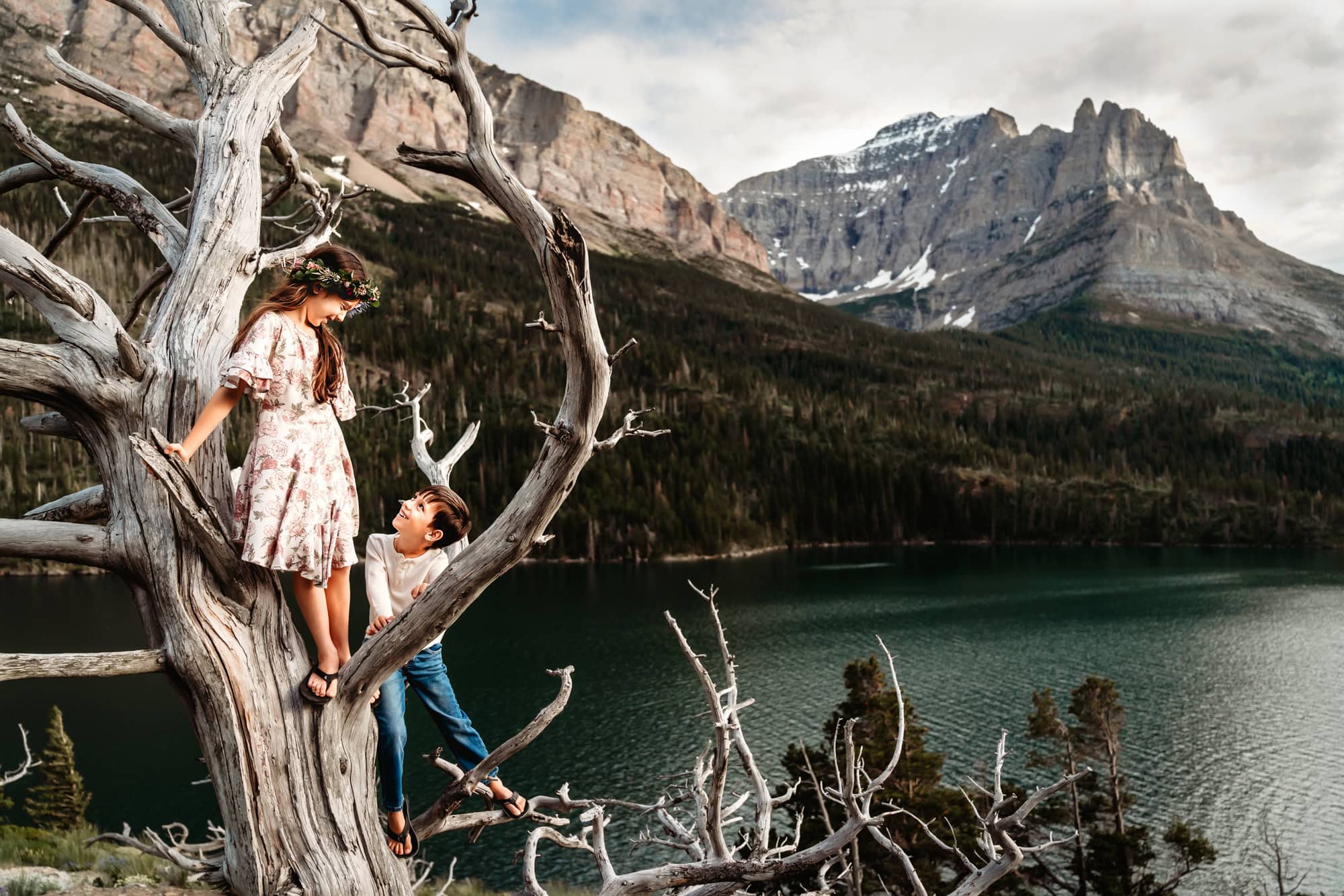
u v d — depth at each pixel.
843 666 54.22
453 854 28.77
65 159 3.38
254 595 2.95
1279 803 35.50
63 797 25.23
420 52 2.63
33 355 2.83
